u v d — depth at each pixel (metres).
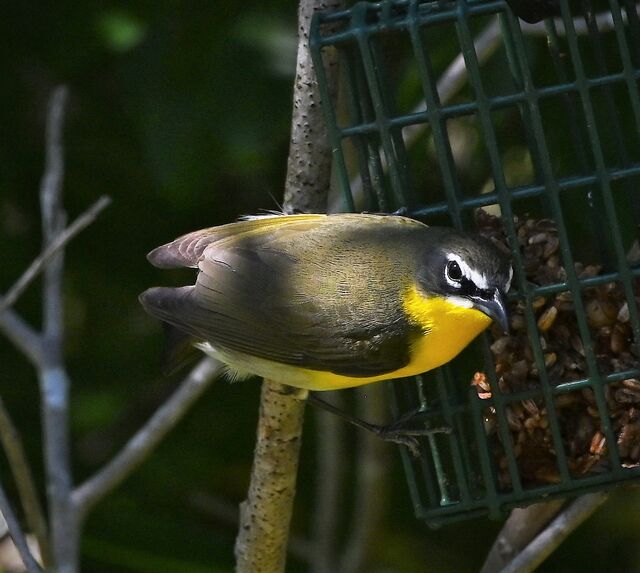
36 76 14.57
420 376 10.71
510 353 10.24
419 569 14.43
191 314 10.30
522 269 9.91
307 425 14.78
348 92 10.51
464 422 10.89
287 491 10.48
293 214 10.55
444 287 9.77
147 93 13.35
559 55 10.44
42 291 14.78
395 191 10.37
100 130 14.57
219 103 13.22
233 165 13.64
